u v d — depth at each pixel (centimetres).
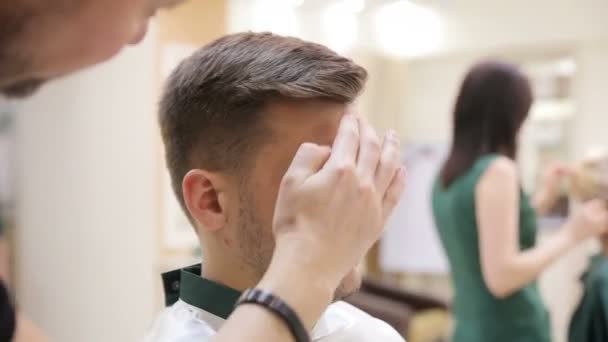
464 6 274
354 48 271
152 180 208
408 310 209
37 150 220
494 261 114
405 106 300
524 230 124
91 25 36
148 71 200
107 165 215
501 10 268
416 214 289
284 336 43
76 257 220
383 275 297
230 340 42
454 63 287
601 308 116
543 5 260
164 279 72
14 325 54
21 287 220
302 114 60
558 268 252
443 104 291
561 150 265
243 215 62
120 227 214
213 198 64
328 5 257
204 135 63
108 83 210
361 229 48
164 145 70
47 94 217
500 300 119
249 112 60
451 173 125
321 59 61
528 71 271
